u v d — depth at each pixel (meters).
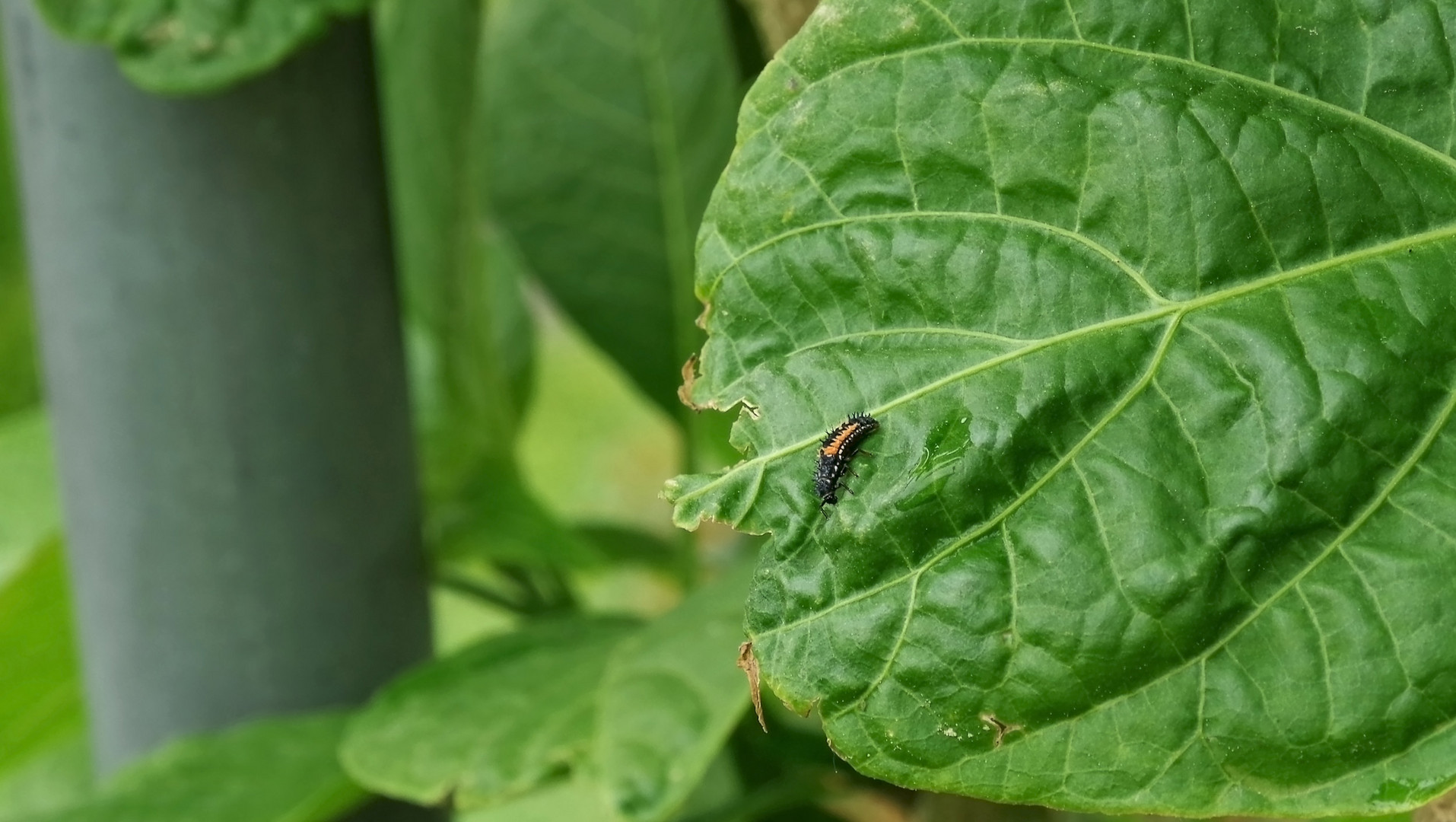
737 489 0.31
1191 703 0.30
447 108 0.46
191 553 0.40
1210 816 0.30
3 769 0.49
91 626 0.41
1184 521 0.30
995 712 0.30
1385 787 0.30
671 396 0.51
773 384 0.31
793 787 0.42
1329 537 0.30
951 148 0.31
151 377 0.39
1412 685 0.29
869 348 0.31
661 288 0.50
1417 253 0.30
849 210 0.31
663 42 0.49
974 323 0.30
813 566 0.30
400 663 0.42
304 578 0.40
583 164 0.50
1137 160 0.30
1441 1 0.31
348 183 0.40
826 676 0.30
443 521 0.49
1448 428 0.30
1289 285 0.30
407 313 0.54
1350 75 0.31
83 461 0.40
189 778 0.38
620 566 0.52
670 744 0.35
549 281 0.51
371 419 0.41
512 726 0.36
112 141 0.38
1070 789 0.30
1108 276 0.30
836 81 0.31
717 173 0.49
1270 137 0.30
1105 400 0.30
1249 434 0.30
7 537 0.45
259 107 0.38
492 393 0.51
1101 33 0.31
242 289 0.39
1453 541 0.30
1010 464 0.30
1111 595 0.30
